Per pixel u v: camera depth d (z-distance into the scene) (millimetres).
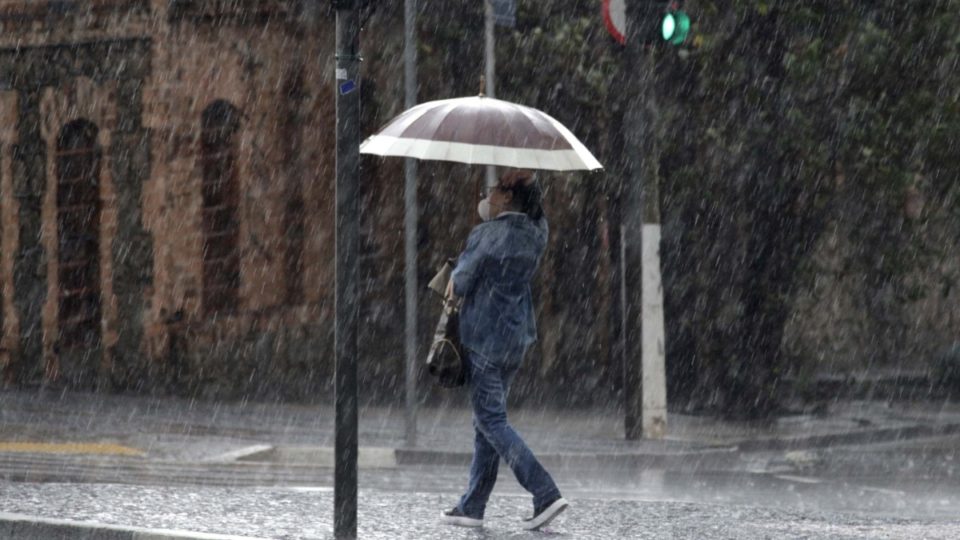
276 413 52719
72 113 65562
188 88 63906
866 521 24969
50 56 65875
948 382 68312
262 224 64000
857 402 60156
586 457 40844
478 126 22062
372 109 65312
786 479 36844
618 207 53781
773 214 54812
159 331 64000
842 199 56031
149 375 63844
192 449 39844
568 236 68000
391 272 66625
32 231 66375
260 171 63906
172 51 64125
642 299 46688
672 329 59188
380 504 25609
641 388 46438
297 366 64250
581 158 22562
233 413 52188
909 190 56156
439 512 24547
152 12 64250
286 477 35844
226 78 63688
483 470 22875
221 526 21875
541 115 22797
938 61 52656
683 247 57906
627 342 46594
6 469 34219
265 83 63688
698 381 57219
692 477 37469
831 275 62375
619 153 53156
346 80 19984
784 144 52969
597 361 68000
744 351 54688
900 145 53312
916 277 58469
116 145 64812
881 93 52844
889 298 69938
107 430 44094
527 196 22625
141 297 64312
